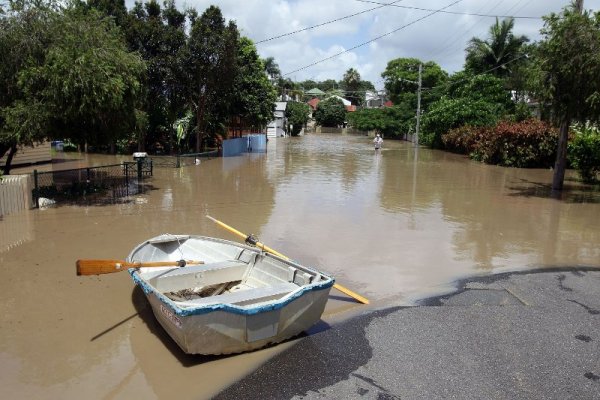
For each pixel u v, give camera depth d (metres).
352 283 7.71
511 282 7.84
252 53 34.72
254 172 21.38
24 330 5.90
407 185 18.09
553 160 24.45
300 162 26.50
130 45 23.88
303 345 5.70
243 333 5.24
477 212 13.23
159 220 11.58
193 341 4.98
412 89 65.62
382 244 9.88
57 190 13.95
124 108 13.45
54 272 7.84
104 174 19.30
